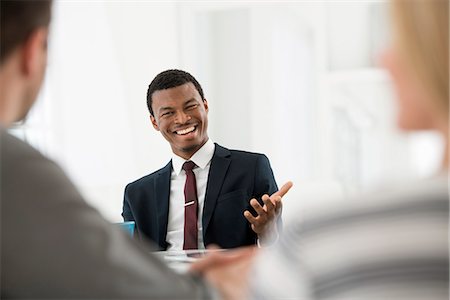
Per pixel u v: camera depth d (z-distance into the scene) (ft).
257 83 11.10
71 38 9.93
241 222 5.38
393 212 1.29
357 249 1.27
